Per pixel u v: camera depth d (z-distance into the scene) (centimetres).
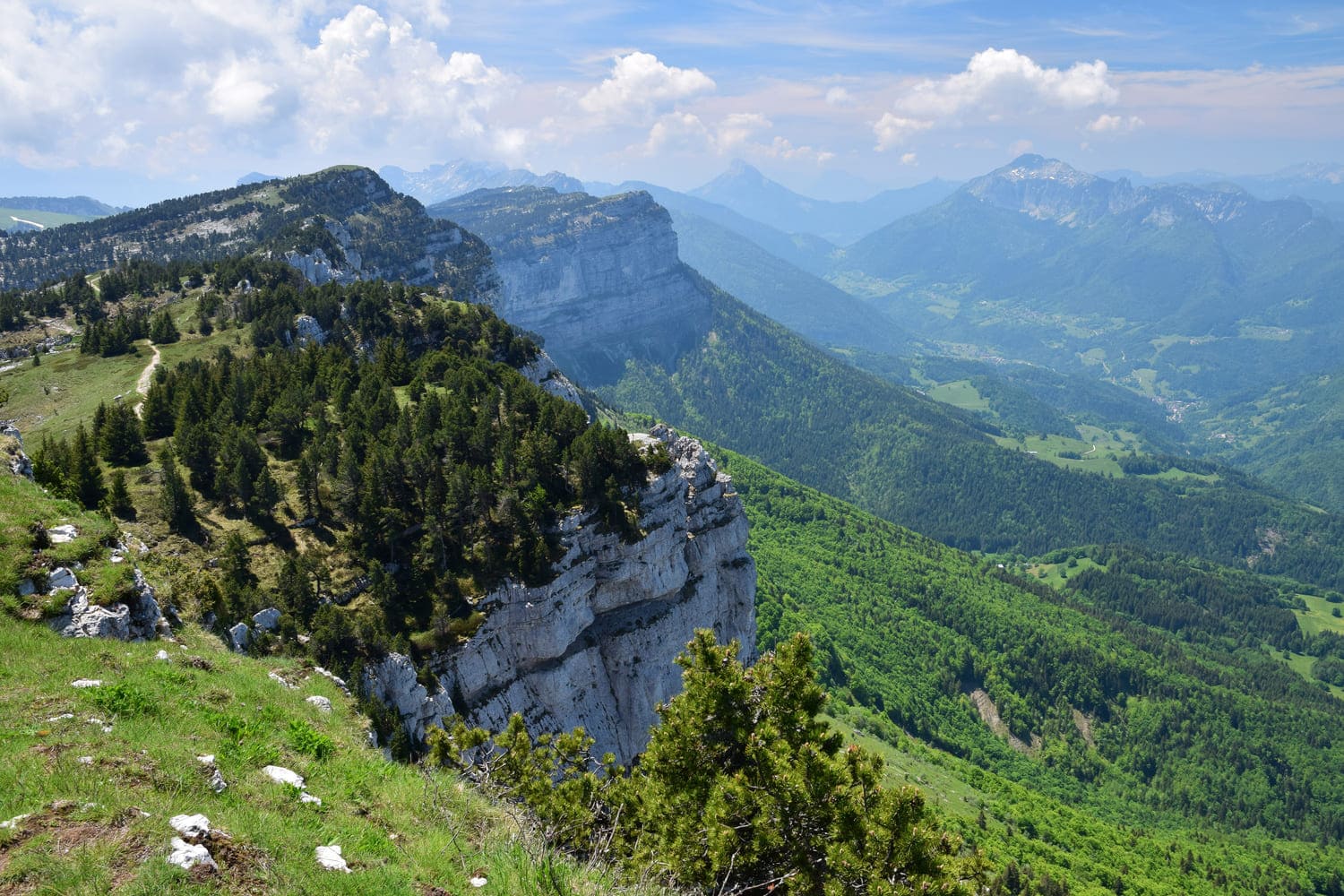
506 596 7775
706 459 11000
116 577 3781
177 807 1898
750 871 2920
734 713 3394
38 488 4491
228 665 3647
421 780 2700
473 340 14062
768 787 3006
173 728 2461
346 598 7381
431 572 7719
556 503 8606
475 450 9194
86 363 13612
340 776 2534
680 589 9725
